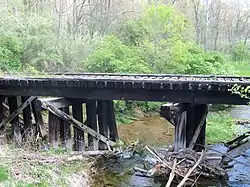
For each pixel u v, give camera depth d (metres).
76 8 27.45
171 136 13.91
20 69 16.36
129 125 15.95
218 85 7.92
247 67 30.73
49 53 17.97
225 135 13.25
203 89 8.12
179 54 18.86
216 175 8.68
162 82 8.46
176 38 19.81
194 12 36.94
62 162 8.88
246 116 17.39
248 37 44.31
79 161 9.61
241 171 9.38
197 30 33.75
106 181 8.90
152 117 17.97
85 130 10.49
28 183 6.86
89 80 9.34
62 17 24.83
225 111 18.58
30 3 22.42
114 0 28.62
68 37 19.98
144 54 18.97
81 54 19.36
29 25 17.91
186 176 8.10
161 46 19.20
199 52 21.30
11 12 18.19
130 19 23.44
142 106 18.66
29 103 11.24
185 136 9.26
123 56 17.92
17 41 16.75
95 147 10.77
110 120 11.48
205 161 8.87
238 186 8.44
